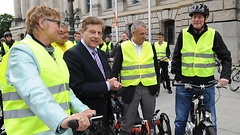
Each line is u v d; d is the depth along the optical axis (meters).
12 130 1.55
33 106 1.37
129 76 3.52
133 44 3.60
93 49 2.75
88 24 2.65
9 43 9.22
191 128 3.41
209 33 3.21
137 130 3.43
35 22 1.65
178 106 3.42
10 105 1.57
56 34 1.71
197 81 3.22
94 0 24.30
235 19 12.97
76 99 1.93
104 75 2.81
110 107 2.79
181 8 16.34
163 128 3.71
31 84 1.40
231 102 6.29
